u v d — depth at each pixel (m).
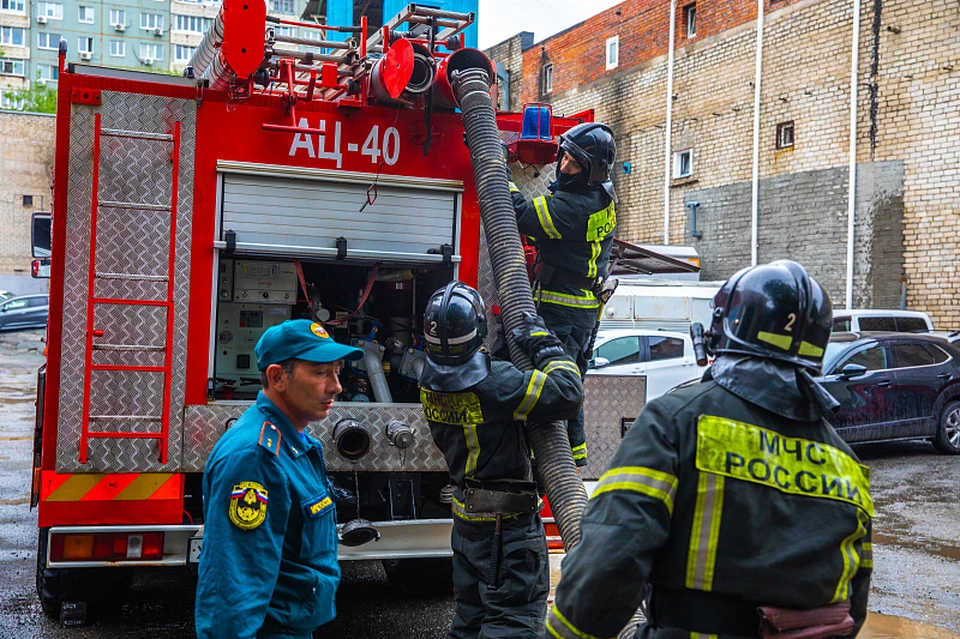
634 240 24.28
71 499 4.36
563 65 27.11
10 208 41.53
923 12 17.47
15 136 41.47
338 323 5.00
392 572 5.90
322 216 4.69
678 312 15.21
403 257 4.82
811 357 2.09
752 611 1.98
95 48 71.25
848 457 2.09
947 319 17.09
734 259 21.14
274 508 2.44
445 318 3.61
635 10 24.22
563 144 4.34
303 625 2.51
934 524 8.05
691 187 22.36
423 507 5.10
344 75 4.88
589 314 4.58
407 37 5.14
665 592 2.06
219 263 4.63
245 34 4.11
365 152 4.74
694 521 1.99
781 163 20.05
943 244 17.17
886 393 10.94
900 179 17.81
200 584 2.38
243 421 2.56
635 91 24.25
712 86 21.77
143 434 4.43
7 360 23.91
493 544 3.62
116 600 5.06
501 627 3.59
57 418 4.35
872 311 15.55
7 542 7.02
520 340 3.93
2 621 5.09
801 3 19.61
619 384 5.45
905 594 6.03
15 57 69.69
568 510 3.70
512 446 3.69
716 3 21.69
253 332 4.86
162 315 4.46
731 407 2.05
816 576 1.96
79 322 4.37
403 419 4.77
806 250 19.45
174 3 72.25
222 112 4.54
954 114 17.05
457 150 4.89
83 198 4.38
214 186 4.52
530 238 4.55
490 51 30.73
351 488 5.11
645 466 2.01
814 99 19.31
